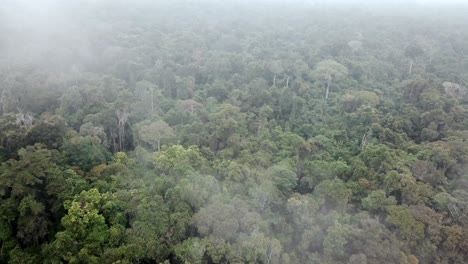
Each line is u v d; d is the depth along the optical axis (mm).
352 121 73000
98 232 41375
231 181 49219
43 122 57344
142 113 73062
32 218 43500
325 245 40500
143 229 40031
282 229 44656
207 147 60531
